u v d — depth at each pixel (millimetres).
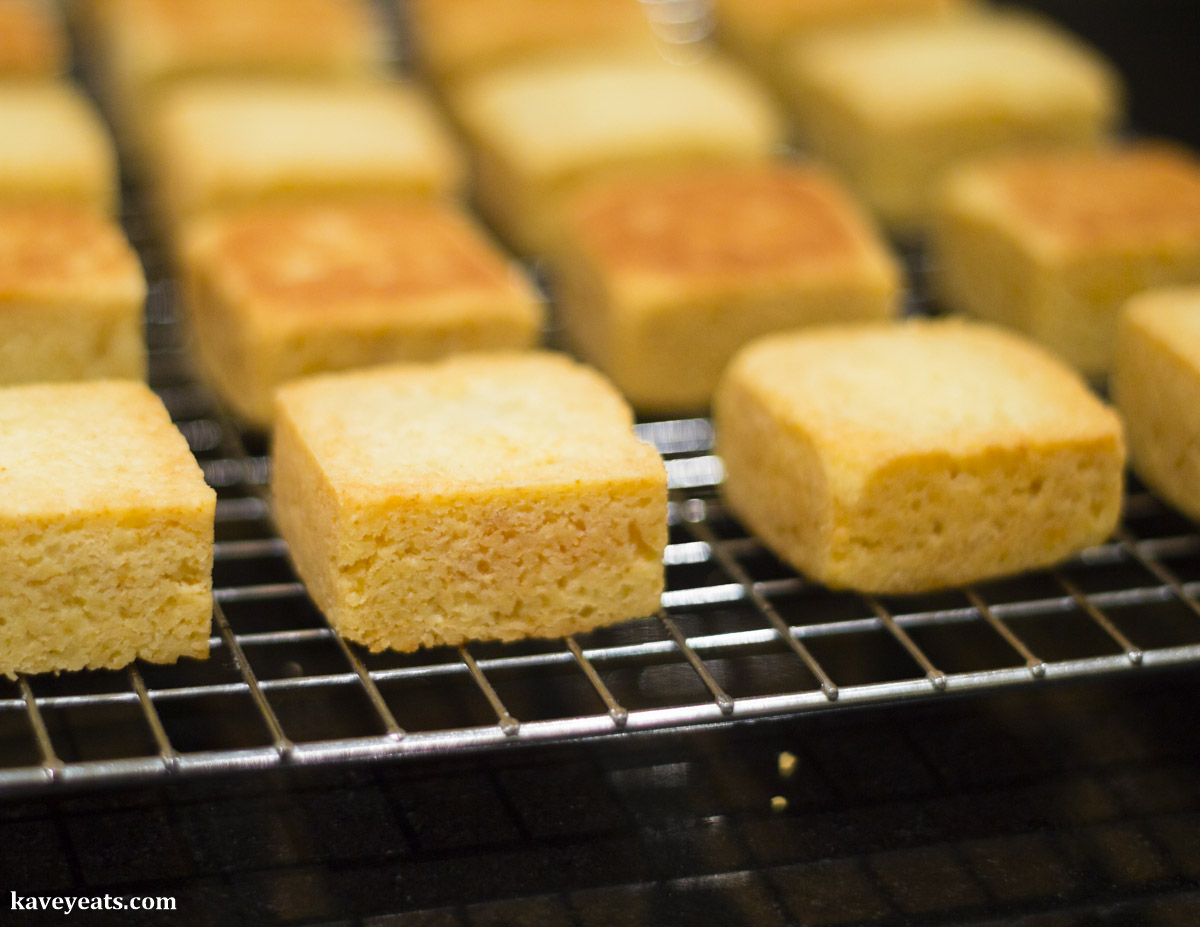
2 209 539
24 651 452
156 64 624
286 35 633
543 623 467
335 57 640
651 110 609
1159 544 504
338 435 469
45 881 438
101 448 464
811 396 487
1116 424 482
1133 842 454
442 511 455
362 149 588
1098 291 555
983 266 574
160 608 455
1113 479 482
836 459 471
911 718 476
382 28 699
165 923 433
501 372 495
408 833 449
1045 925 439
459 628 463
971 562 481
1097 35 727
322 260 535
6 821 447
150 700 446
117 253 524
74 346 515
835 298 547
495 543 459
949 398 488
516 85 628
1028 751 470
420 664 471
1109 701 481
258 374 518
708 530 504
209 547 453
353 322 518
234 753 428
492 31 646
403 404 481
